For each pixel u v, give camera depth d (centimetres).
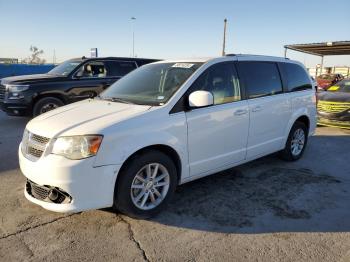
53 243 334
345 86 1034
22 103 890
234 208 414
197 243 338
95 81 979
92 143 332
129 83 478
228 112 447
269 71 534
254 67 508
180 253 321
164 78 444
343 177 530
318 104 928
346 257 318
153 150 379
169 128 383
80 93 960
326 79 2659
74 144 332
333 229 369
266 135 521
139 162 362
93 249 325
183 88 407
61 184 329
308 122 619
